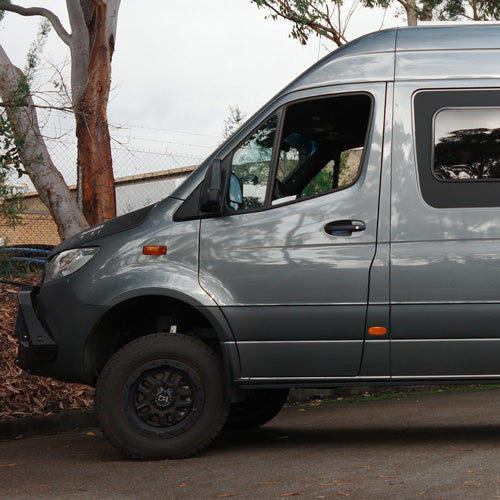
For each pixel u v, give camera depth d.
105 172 12.50
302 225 6.18
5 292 11.39
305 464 5.81
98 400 6.21
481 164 6.11
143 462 6.16
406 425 7.90
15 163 10.82
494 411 8.62
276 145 6.34
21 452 7.09
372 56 6.35
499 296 5.99
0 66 11.75
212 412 6.19
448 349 6.03
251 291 6.17
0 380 9.09
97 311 6.29
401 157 6.15
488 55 6.27
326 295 6.11
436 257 6.04
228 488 5.10
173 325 6.49
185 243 6.28
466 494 4.70
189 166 13.23
